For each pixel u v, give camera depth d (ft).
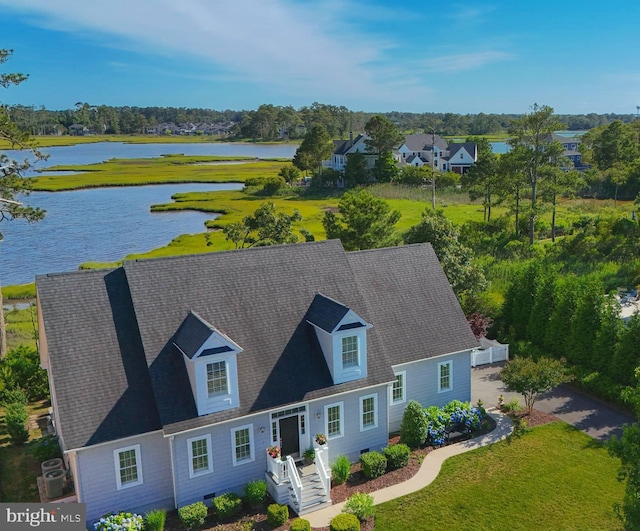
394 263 96.89
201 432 67.67
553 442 82.12
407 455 76.79
